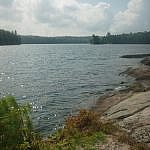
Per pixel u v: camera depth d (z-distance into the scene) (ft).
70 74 226.79
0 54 495.82
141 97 86.17
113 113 76.59
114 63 309.22
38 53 552.82
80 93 138.00
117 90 137.49
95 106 102.89
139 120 62.69
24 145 27.07
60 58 423.64
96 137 41.91
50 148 34.68
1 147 25.08
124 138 43.83
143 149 42.22
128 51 535.19
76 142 39.91
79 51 612.29
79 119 47.98
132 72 197.98
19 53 539.29
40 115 96.94
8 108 26.48
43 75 222.28
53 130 79.25
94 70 249.75
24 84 173.06
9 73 234.58
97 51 580.30
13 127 25.95
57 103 116.57
